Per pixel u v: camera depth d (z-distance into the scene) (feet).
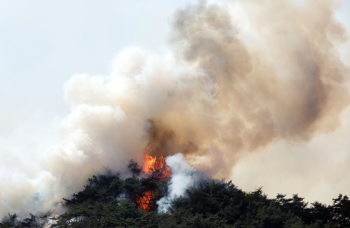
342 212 487.61
